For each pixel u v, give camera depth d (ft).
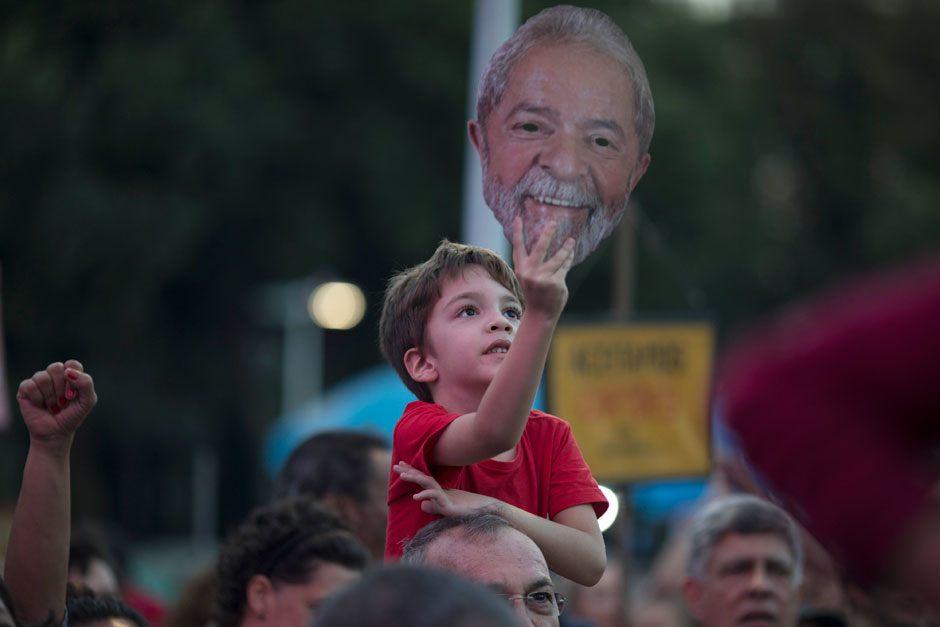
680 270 160.66
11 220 138.72
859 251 190.39
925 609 8.16
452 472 15.76
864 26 202.49
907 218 185.98
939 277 7.98
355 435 27.25
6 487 116.57
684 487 59.26
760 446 8.27
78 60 143.02
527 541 15.24
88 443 144.56
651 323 35.45
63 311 140.46
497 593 14.83
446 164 154.30
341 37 150.51
